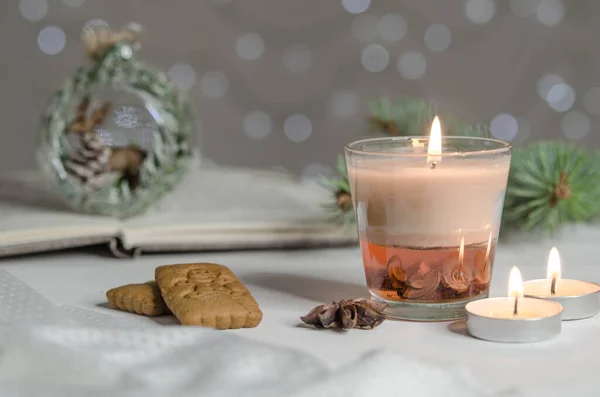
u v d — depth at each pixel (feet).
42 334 1.67
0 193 2.73
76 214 2.47
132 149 2.45
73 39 4.15
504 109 4.38
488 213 1.88
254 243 2.36
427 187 1.83
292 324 1.88
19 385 1.57
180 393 1.54
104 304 2.00
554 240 2.44
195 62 4.23
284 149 4.37
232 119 4.31
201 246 2.34
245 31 4.25
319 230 2.38
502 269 2.20
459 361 1.71
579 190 2.25
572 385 1.63
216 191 2.75
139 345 1.69
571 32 4.35
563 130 4.42
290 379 1.57
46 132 2.46
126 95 2.46
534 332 1.78
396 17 4.29
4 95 4.16
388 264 1.88
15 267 2.26
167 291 1.90
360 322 1.85
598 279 2.12
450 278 1.87
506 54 4.35
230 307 1.84
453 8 4.30
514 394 1.57
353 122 4.35
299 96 4.33
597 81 4.39
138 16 4.15
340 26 4.29
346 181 2.32
